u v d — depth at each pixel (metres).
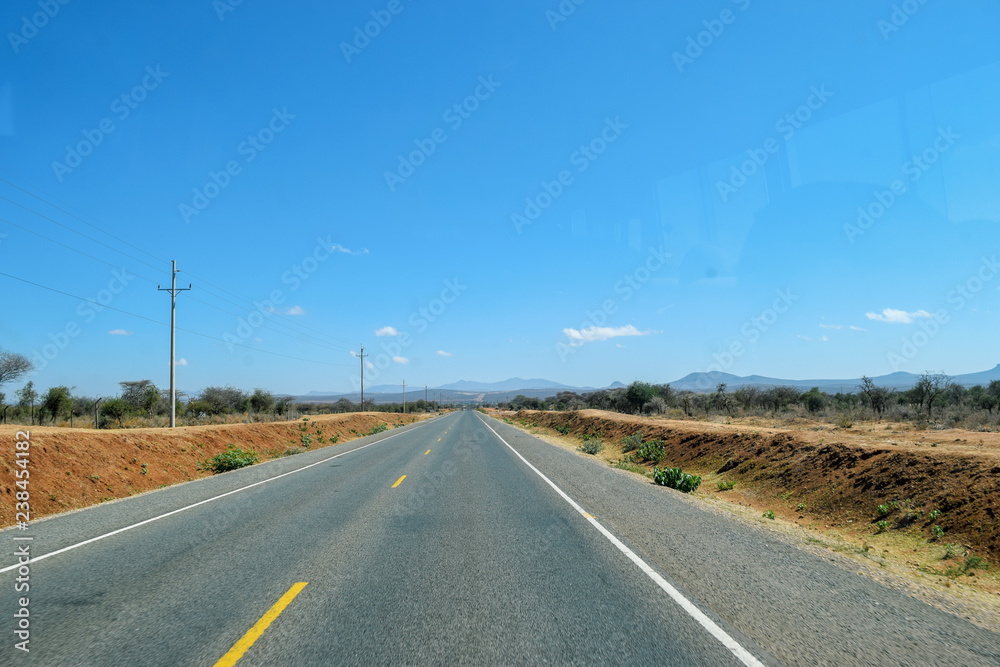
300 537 7.99
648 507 10.32
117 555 7.11
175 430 23.36
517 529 8.41
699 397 59.88
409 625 4.66
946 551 9.20
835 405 45.78
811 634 4.43
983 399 34.44
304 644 4.29
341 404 103.44
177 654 4.13
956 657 4.03
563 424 48.16
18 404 36.53
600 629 4.54
